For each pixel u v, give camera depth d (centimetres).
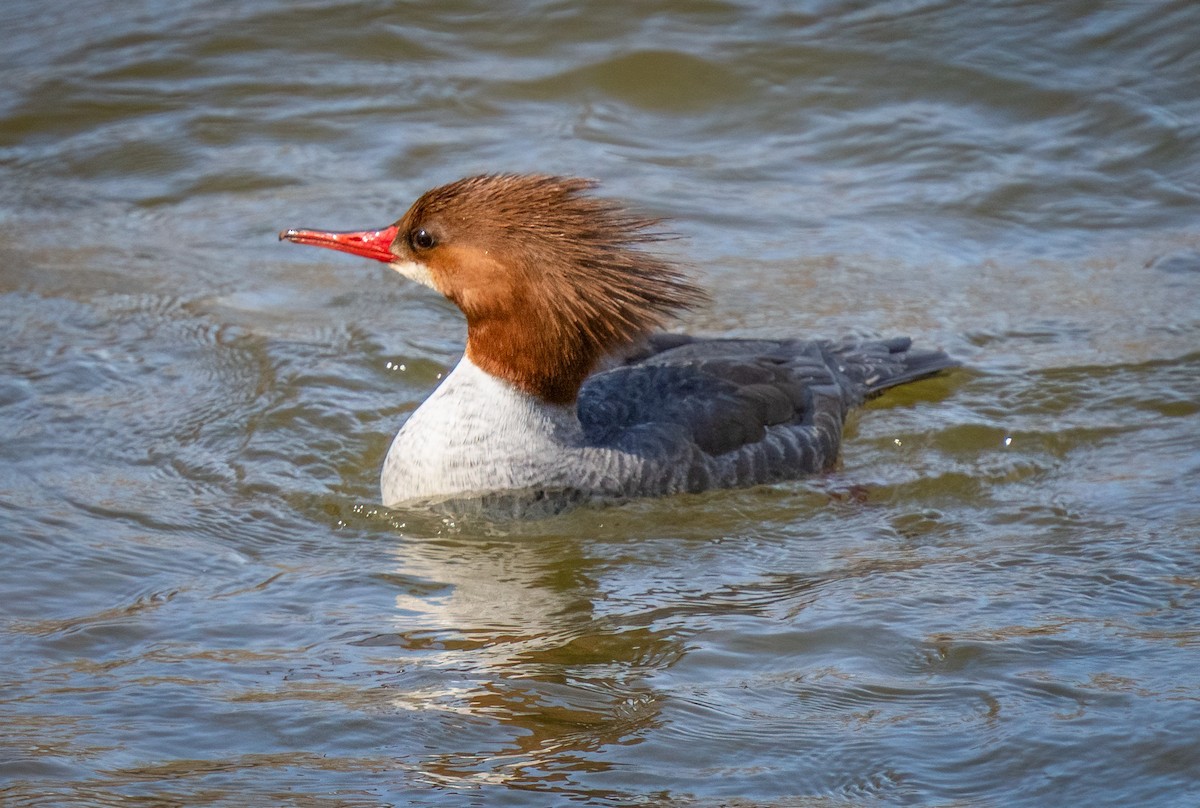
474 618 1002
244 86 1875
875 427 1319
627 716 872
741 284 1526
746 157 1752
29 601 1011
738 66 1870
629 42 1916
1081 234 1620
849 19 1941
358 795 790
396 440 1191
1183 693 871
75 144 1780
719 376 1263
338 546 1120
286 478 1220
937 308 1487
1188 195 1672
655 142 1775
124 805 774
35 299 1495
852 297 1505
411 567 1084
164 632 973
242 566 1080
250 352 1411
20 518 1127
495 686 905
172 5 2006
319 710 874
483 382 1162
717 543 1122
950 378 1378
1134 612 979
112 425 1284
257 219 1653
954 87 1839
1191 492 1159
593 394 1242
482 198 1133
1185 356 1384
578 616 1002
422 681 911
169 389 1346
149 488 1192
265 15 1988
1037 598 1003
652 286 1163
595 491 1165
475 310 1143
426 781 804
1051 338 1432
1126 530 1105
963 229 1631
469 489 1163
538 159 1725
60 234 1625
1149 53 1859
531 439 1162
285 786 796
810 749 834
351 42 1950
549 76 1875
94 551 1088
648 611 1009
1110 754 817
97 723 856
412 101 1844
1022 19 1920
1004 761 817
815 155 1756
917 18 1934
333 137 1786
